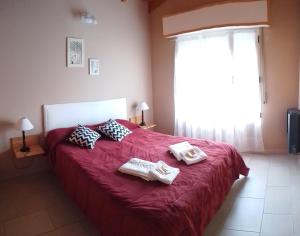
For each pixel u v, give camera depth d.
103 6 4.12
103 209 1.95
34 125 3.48
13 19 3.21
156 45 4.95
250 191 2.83
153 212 1.63
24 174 3.49
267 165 3.59
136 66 4.75
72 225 2.29
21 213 2.51
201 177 2.17
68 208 2.59
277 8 3.84
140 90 4.88
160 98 5.07
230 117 4.23
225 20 3.91
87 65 3.98
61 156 3.00
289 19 3.81
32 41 3.38
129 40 4.59
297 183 2.99
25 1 3.29
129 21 4.56
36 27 3.40
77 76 3.87
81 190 2.36
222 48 4.16
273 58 3.95
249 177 3.20
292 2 3.76
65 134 3.41
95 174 2.27
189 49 4.46
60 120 3.66
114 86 4.39
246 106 4.14
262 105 4.10
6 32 3.17
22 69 3.33
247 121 4.18
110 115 4.27
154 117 5.20
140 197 1.82
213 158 2.61
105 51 4.20
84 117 3.92
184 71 4.56
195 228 1.84
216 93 4.29
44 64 3.51
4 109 3.23
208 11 4.02
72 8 3.73
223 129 4.32
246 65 4.07
